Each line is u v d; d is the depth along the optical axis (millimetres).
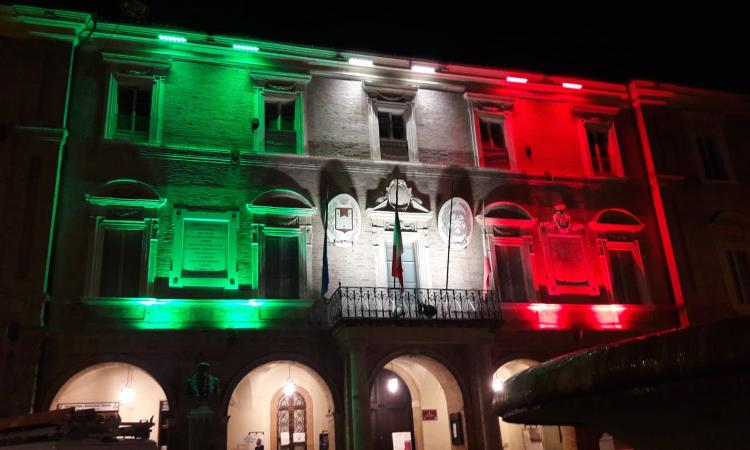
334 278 19109
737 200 23906
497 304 19578
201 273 18141
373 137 20906
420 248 20203
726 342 3154
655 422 4051
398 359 19844
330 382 18062
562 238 21750
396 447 21156
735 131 25156
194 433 15891
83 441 9336
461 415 18359
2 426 10109
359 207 20031
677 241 22500
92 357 16562
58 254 17219
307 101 20641
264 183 19453
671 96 24469
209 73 19953
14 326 15992
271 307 18375
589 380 3984
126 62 19188
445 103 22156
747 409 3457
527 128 22828
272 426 21078
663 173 23297
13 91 17875
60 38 18594
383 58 21531
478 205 21281
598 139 23844
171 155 18844
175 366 17078
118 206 18062
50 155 17609
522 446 21359
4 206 16938
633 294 22000
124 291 17578
